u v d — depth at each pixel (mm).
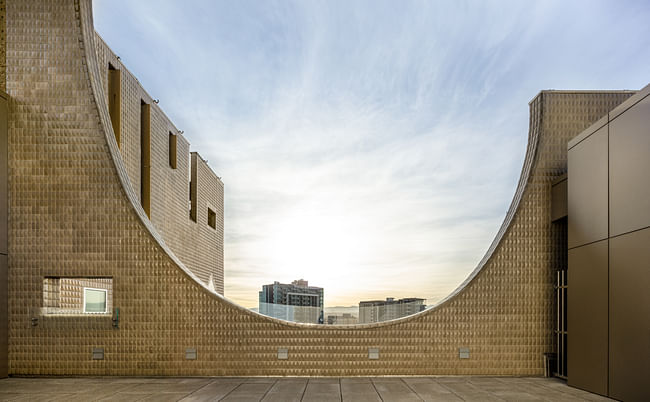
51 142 5910
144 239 5887
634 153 4301
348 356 5805
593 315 4871
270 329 5836
